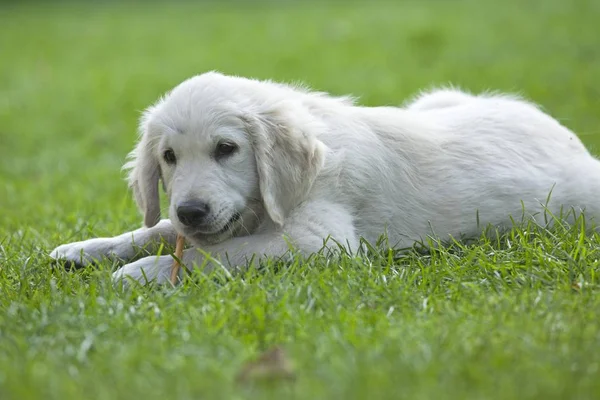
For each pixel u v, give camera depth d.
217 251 7.79
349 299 6.86
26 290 7.57
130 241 8.52
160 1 44.88
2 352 6.07
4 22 38.59
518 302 6.61
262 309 6.52
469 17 32.28
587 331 6.05
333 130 8.43
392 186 8.62
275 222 7.84
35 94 23.94
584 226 8.39
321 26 32.66
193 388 5.32
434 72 23.00
